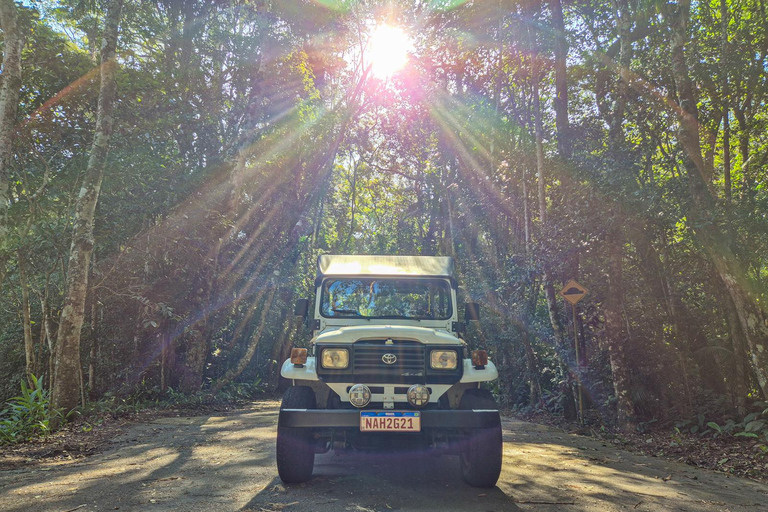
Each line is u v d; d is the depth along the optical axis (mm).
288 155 19156
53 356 12312
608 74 13211
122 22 17875
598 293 12039
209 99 18188
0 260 9148
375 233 35250
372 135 26781
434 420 5059
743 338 10422
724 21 11594
